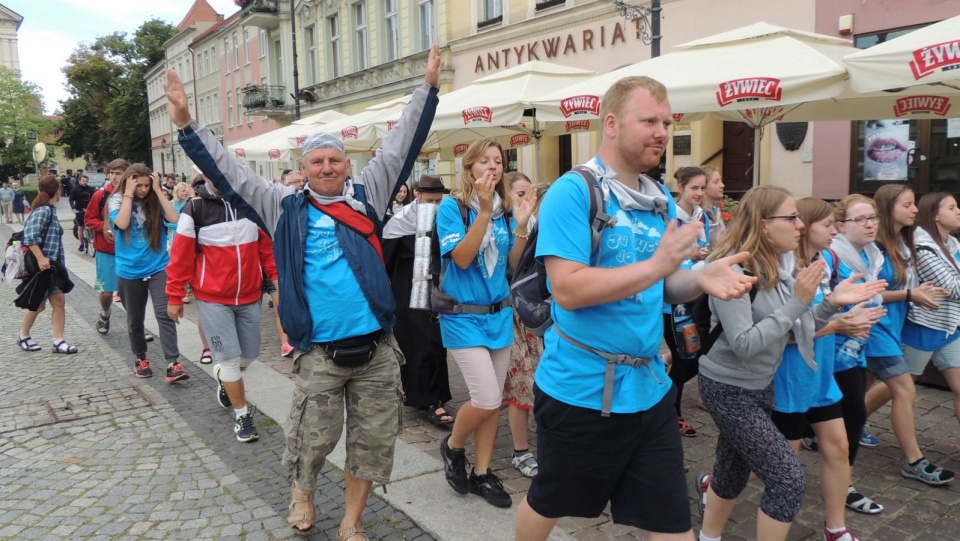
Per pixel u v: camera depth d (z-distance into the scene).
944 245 4.03
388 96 21.91
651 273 1.84
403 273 5.02
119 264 6.23
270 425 5.02
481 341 3.59
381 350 3.19
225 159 3.03
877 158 9.21
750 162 11.59
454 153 10.98
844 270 3.64
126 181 6.06
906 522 3.40
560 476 2.33
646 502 2.29
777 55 5.03
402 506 3.62
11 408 5.57
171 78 2.93
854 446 3.37
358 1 23.52
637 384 2.22
